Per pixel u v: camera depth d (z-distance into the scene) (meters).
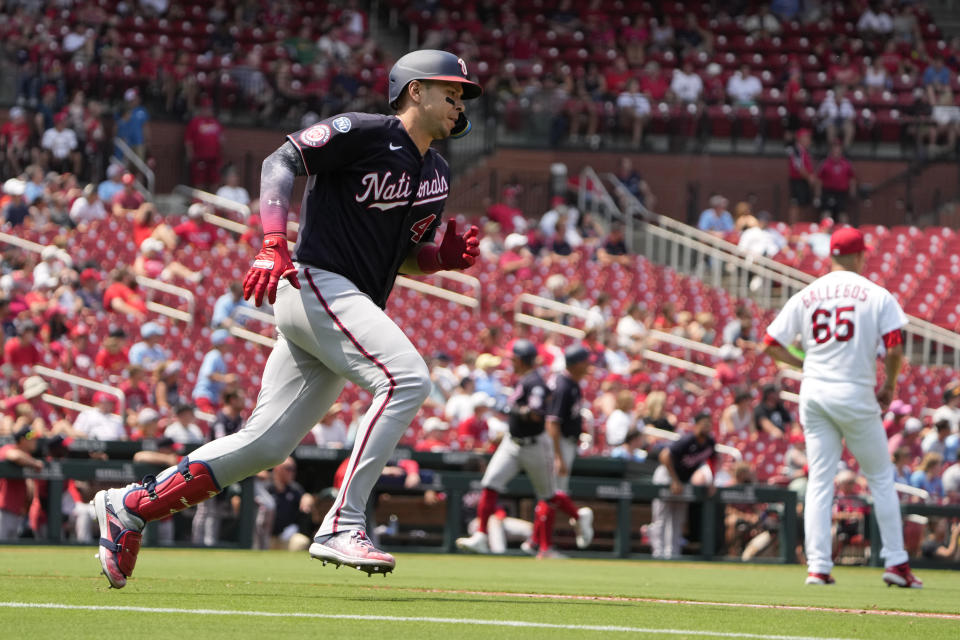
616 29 105.06
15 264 57.94
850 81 100.81
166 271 61.84
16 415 41.31
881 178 96.31
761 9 108.94
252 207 72.44
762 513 42.81
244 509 38.88
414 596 18.16
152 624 13.22
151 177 78.62
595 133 93.56
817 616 16.91
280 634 12.55
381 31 103.62
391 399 16.30
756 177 95.38
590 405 58.94
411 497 43.47
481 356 56.50
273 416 16.97
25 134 75.94
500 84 94.69
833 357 25.80
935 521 41.81
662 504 41.81
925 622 16.55
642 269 76.50
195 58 89.31
